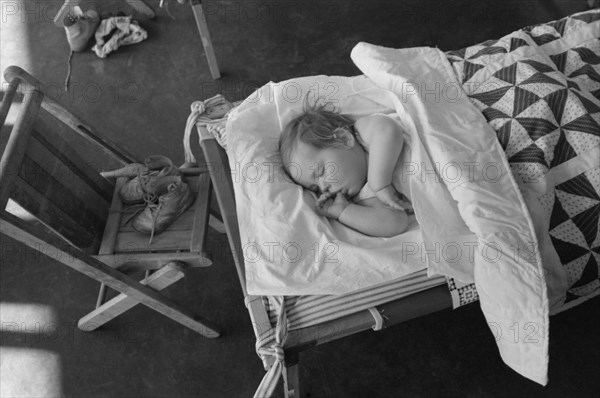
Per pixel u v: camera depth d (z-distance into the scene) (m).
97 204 1.14
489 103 1.05
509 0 1.87
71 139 1.67
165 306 1.17
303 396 1.23
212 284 1.40
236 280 1.41
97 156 1.64
